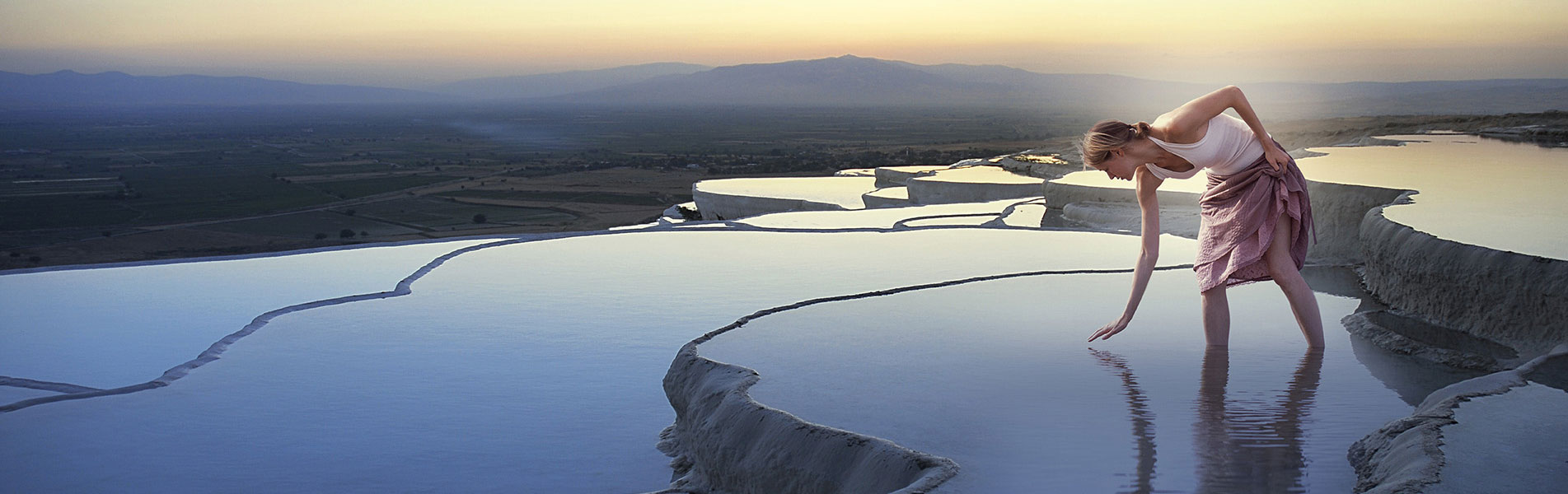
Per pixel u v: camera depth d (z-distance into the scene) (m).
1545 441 2.40
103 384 5.45
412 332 6.32
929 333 4.16
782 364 3.68
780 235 10.53
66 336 6.50
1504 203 6.10
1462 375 3.40
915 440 2.77
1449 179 7.68
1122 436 2.75
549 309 6.93
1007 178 19.33
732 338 4.11
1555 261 4.05
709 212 20.56
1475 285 4.32
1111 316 4.46
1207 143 3.52
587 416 4.65
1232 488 2.35
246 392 5.12
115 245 59.97
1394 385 3.25
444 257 9.20
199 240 62.78
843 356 3.79
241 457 4.18
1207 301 3.81
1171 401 3.09
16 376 5.58
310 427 4.57
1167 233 9.27
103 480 3.95
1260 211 3.61
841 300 4.95
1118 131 3.56
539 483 3.82
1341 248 7.18
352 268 8.90
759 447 3.03
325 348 5.98
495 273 8.34
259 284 8.16
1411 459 2.33
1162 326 4.22
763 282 7.75
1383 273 5.12
